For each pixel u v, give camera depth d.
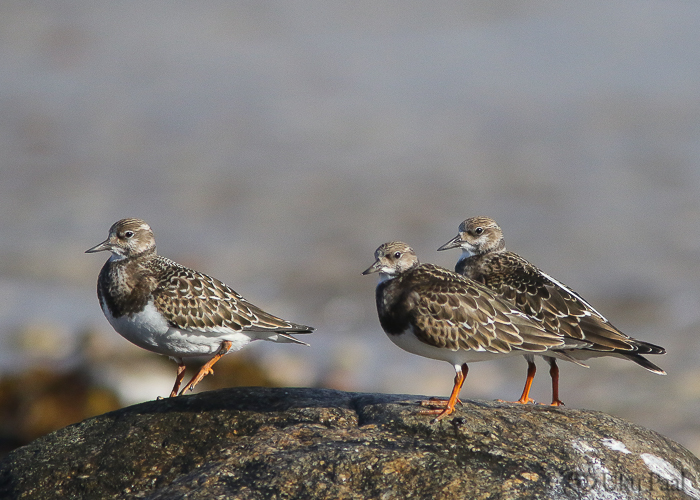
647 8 37.53
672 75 30.61
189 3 40.56
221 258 18.47
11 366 13.14
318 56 34.47
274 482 5.83
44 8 38.94
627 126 26.33
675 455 6.58
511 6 38.72
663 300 15.73
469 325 6.82
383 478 5.84
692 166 22.92
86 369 11.41
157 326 7.74
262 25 38.28
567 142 25.25
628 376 12.91
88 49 35.59
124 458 6.40
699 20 35.81
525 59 32.88
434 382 13.23
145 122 28.27
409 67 32.78
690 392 12.29
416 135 26.41
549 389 12.74
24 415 10.96
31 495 6.25
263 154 25.12
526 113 27.88
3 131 27.17
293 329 7.98
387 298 7.10
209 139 26.59
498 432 6.38
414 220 20.22
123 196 22.20
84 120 28.52
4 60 34.16
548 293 8.26
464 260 9.09
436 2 39.62
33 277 17.70
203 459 6.25
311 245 19.12
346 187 22.48
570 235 18.84
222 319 7.79
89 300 16.69
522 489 5.80
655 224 19.25
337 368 13.70
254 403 6.91
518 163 23.72
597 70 31.53
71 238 19.69
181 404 6.93
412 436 6.28
